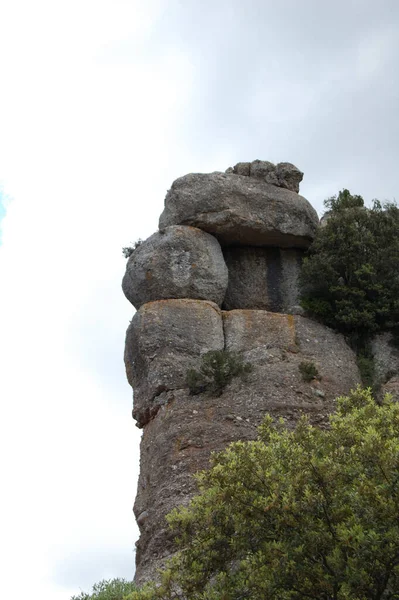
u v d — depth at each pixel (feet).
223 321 70.44
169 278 71.41
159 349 67.72
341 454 39.73
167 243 72.59
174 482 58.39
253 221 74.43
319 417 62.39
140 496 63.31
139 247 74.84
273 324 70.03
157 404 65.67
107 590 50.88
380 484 37.58
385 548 35.37
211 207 74.13
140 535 59.77
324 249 73.82
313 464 38.86
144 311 69.87
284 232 75.36
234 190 75.10
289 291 75.61
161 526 56.18
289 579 37.70
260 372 65.05
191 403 63.93
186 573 40.91
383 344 69.72
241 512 40.16
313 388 64.44
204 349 68.18
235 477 40.65
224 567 40.96
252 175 78.13
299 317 71.15
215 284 72.23
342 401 45.55
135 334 69.46
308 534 37.73
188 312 69.67
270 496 39.65
